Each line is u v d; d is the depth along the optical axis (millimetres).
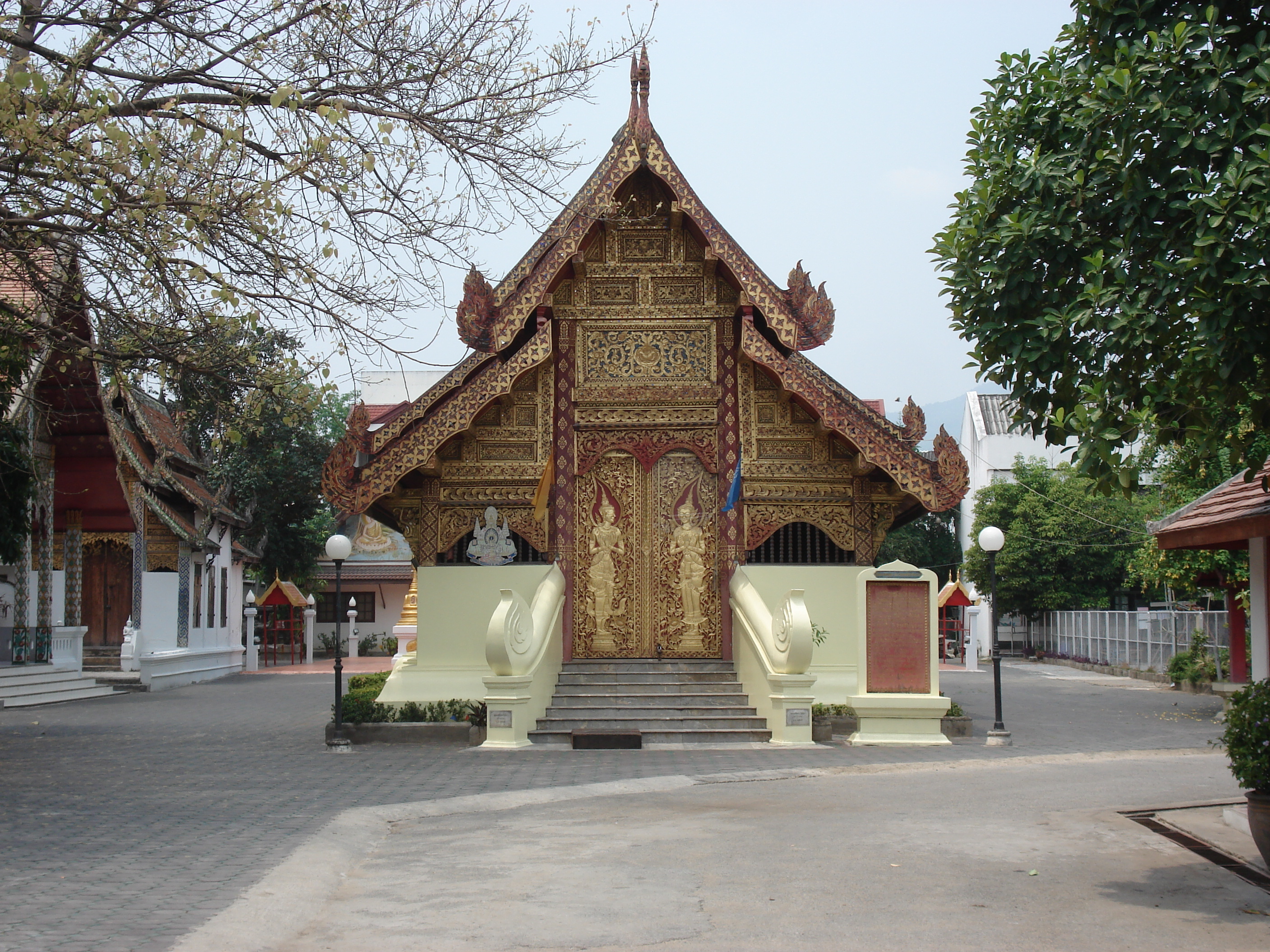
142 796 10930
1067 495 41969
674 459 17812
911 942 5785
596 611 17578
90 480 28562
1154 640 31031
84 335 15906
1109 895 6754
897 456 16406
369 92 11484
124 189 10586
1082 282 7594
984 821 9188
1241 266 6520
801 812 9797
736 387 17547
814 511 17453
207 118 11094
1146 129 7098
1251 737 7309
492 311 17094
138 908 6391
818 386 16453
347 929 6215
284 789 11398
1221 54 6945
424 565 17156
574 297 17688
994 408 53656
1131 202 7137
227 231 10852
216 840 8539
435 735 15562
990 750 14672
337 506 16094
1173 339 7312
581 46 12312
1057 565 42188
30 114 9344
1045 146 7949
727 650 17250
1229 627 21156
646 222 17609
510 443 17422
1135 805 9961
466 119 11781
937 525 60406
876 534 17422
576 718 15766
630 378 17656
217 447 11945
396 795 10969
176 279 10812
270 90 11273
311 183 10953
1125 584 37250
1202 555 21078
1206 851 8016
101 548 32406
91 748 15406
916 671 15438
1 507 17422
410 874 7598
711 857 7930
